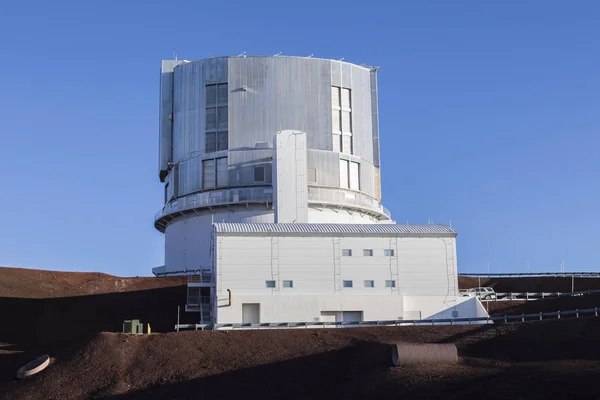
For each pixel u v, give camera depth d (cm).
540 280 7688
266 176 8688
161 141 9419
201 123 9038
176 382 4794
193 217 8812
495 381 4109
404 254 6334
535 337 4872
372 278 6262
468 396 3988
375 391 4269
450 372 4372
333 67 9194
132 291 7475
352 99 9288
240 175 8700
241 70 9025
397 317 6184
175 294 7219
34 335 6141
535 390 3941
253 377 4812
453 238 6406
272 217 8550
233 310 6025
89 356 5116
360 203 8912
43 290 7538
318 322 5791
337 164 8831
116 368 4981
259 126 8906
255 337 5316
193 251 8725
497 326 5184
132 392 4712
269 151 8744
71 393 4756
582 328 4828
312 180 8656
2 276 7681
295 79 9044
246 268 6134
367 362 4875
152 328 6322
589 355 4488
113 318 6619
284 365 4941
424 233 6391
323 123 9012
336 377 4781
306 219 8119
